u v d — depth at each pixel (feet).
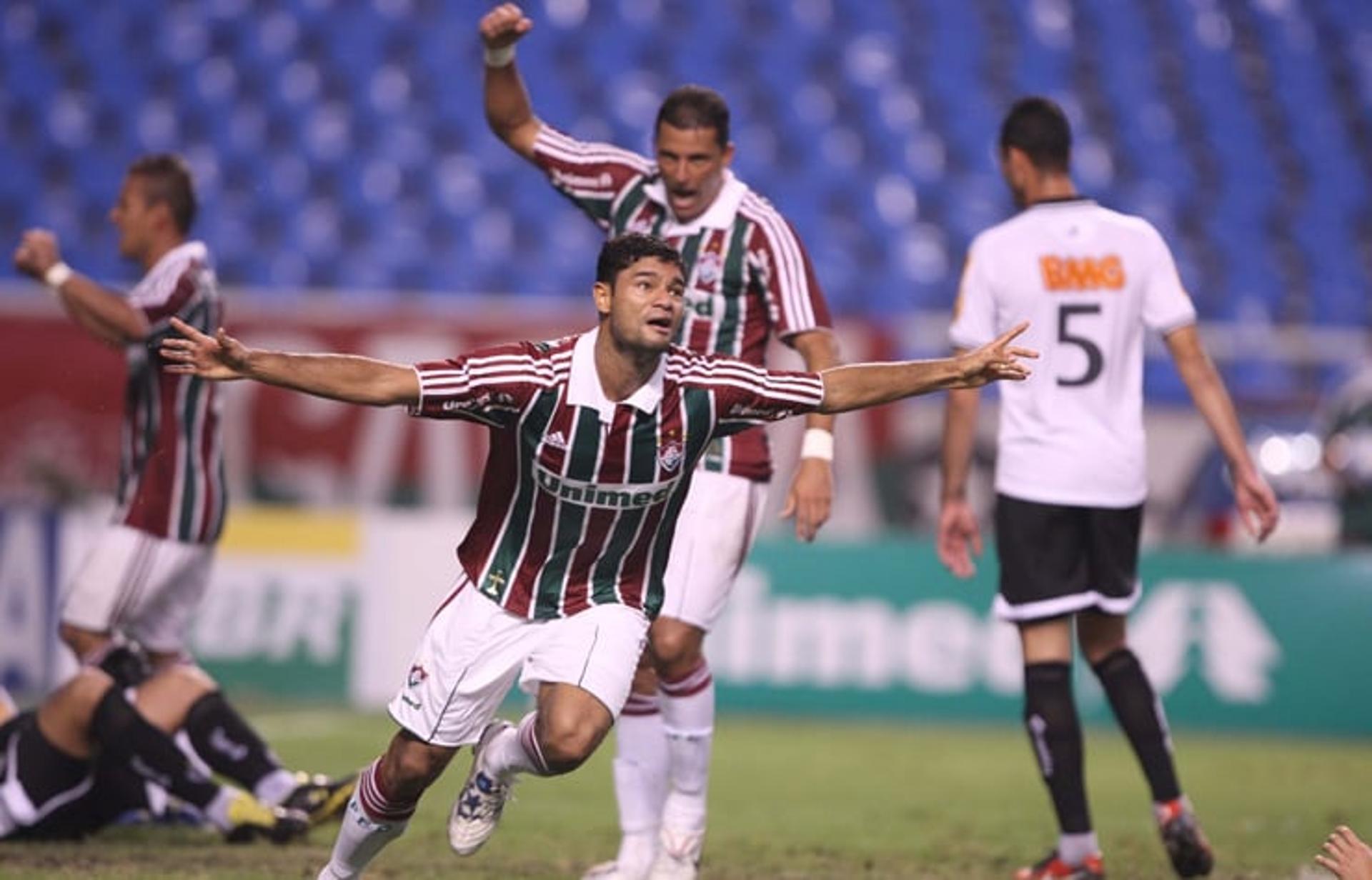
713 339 69.97
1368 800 101.40
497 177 236.63
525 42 253.24
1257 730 135.33
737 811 92.22
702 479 68.64
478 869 72.28
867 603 137.28
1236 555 137.18
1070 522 74.43
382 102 246.27
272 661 139.54
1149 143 254.47
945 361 55.93
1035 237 75.56
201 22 253.65
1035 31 266.16
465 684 55.72
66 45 250.16
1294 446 171.42
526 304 185.26
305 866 70.90
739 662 137.39
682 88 69.05
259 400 162.40
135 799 76.38
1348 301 237.25
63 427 160.56
